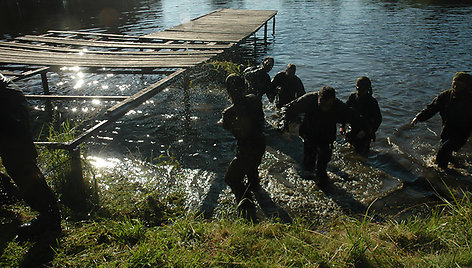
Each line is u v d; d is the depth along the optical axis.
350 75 11.77
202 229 3.90
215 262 3.28
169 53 10.42
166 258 3.34
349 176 5.90
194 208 5.02
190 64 8.98
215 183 5.72
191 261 3.29
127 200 5.02
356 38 17.84
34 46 11.22
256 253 3.50
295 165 6.29
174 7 31.67
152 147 7.04
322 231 4.37
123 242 3.74
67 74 12.54
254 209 5.03
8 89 3.67
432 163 6.23
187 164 6.34
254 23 16.39
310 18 24.97
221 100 9.72
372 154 6.63
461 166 6.13
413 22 21.92
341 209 5.02
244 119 4.80
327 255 3.40
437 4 29.92
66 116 8.84
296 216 4.87
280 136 7.48
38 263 3.41
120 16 26.11
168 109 9.09
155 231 3.94
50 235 3.83
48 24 22.45
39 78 11.99
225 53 10.97
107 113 5.98
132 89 10.98
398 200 5.21
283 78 7.94
